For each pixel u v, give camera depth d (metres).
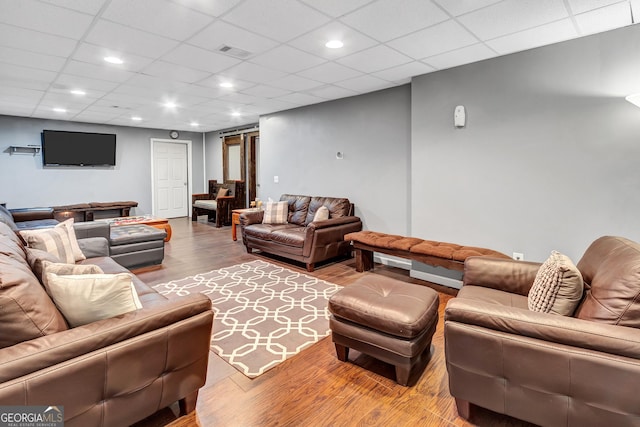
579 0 2.09
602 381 1.19
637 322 1.25
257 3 2.12
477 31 2.55
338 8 2.19
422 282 3.68
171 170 8.42
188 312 1.51
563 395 1.27
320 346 2.26
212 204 7.45
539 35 2.62
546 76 2.83
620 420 1.18
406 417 1.60
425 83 3.60
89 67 3.36
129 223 5.19
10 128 6.16
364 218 4.60
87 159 6.96
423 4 2.13
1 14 2.25
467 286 2.27
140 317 1.37
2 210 4.53
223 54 3.01
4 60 3.14
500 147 3.12
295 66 3.34
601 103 2.59
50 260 1.78
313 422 1.57
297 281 3.61
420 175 3.71
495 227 3.21
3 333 1.16
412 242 3.45
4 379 1.06
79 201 7.02
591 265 1.75
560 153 2.80
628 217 2.54
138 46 2.81
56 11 2.21
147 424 1.55
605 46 2.55
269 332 2.45
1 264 1.30
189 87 4.15
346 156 4.76
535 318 1.34
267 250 4.56
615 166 2.57
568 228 2.81
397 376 1.84
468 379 1.47
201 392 1.78
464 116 3.32
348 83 3.98
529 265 2.16
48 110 5.64
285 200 5.38
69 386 1.17
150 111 5.75
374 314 1.83
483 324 1.42
